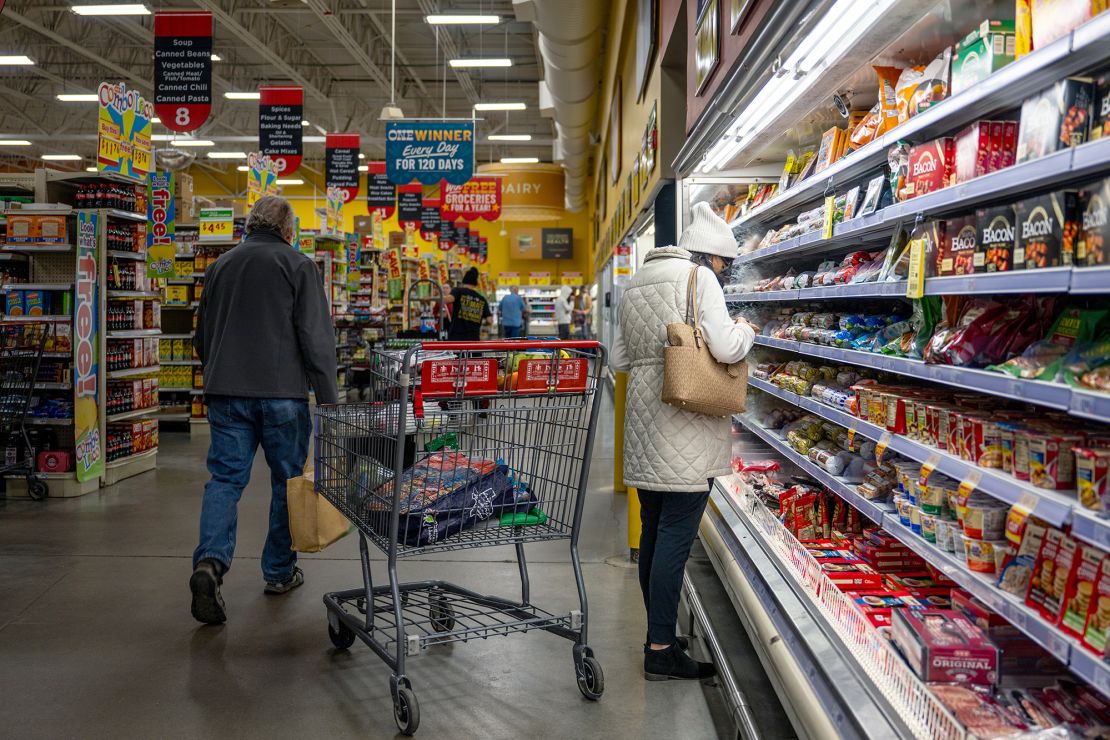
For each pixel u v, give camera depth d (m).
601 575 4.14
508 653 3.18
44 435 6.16
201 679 2.91
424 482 2.72
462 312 9.80
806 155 3.73
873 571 2.46
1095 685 1.21
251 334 3.51
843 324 2.84
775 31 2.36
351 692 2.82
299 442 3.67
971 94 1.70
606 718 2.64
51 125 26.30
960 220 1.82
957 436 1.81
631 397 2.89
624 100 10.47
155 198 8.02
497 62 15.34
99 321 6.19
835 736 1.70
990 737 1.38
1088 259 1.34
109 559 4.37
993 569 1.68
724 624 3.39
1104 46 1.31
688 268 2.80
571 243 33.50
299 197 32.56
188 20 9.72
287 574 3.83
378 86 23.00
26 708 2.67
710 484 2.87
